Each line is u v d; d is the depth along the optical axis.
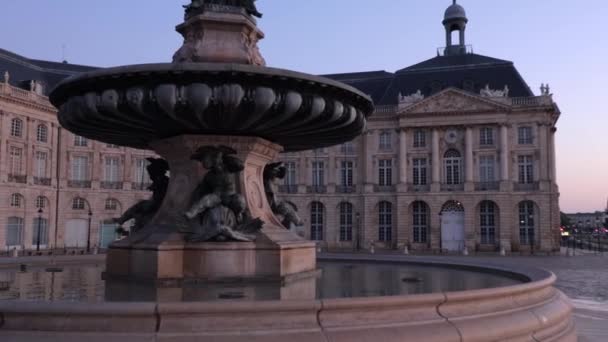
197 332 4.98
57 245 56.53
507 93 58.88
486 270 11.47
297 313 5.21
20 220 53.56
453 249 59.53
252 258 8.61
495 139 59.19
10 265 12.79
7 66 55.38
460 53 68.00
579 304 18.67
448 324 5.63
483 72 62.22
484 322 5.89
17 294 7.59
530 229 58.09
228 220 8.87
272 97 8.03
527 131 58.66
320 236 64.31
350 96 8.95
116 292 7.48
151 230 9.11
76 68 62.12
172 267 8.34
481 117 59.28
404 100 61.50
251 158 9.86
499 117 58.75
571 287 26.06
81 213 58.44
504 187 58.09
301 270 9.33
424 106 60.69
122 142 11.02
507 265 11.38
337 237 63.66
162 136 9.88
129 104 8.07
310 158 64.69
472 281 9.61
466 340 5.58
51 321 5.04
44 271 11.56
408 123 61.28
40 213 51.31
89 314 5.01
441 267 12.98
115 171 60.56
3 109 51.88
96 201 59.03
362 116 9.80
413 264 13.77
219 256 8.41
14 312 5.06
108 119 8.69
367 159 63.19
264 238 8.77
